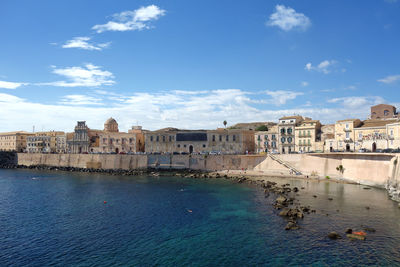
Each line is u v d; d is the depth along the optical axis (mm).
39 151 175875
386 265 33625
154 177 109125
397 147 83500
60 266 34938
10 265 35344
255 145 130500
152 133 138625
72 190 82062
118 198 70312
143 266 34656
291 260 35312
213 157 118750
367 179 79875
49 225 49938
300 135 119062
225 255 37188
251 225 48031
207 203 63688
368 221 47844
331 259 35250
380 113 117875
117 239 43125
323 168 93250
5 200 69625
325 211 53844
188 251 38562
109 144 151750
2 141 193750
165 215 54969
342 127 102438
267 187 80625
